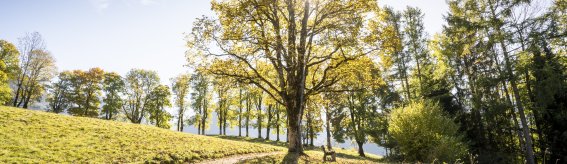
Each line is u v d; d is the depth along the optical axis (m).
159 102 56.78
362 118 40.41
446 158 18.17
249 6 17.28
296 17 19.78
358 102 40.34
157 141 20.83
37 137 17.20
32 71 49.38
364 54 17.92
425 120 19.72
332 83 19.20
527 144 23.05
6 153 13.48
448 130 20.67
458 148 20.16
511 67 23.73
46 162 13.34
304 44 18.50
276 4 17.72
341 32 17.16
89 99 59.44
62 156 14.54
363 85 20.28
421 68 35.06
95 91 60.09
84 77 58.91
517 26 23.62
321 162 16.06
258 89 21.86
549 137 25.92
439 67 34.19
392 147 29.89
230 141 26.39
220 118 57.94
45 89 56.66
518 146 32.66
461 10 27.36
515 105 27.44
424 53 34.16
